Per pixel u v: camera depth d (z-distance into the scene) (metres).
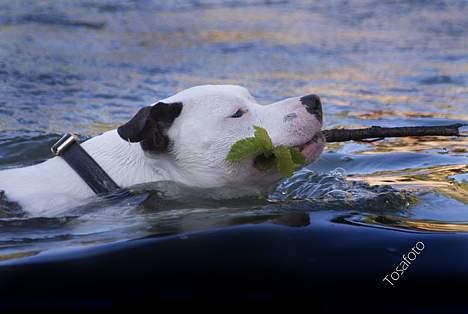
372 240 7.85
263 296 6.79
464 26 26.73
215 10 30.52
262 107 10.01
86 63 21.88
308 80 20.36
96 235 8.57
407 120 16.08
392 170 12.34
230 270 7.15
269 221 8.44
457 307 6.70
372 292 6.90
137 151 10.41
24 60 21.78
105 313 6.57
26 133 14.68
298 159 9.66
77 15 28.59
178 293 6.82
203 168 9.91
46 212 9.75
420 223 8.82
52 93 18.44
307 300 6.74
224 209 9.38
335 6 30.88
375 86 19.53
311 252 7.51
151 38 25.77
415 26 26.98
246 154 9.52
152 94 18.64
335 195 10.02
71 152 10.52
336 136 10.38
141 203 9.71
